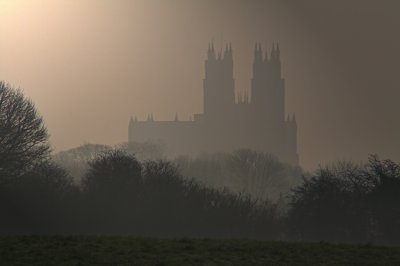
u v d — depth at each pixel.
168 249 160.38
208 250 162.12
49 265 142.88
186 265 145.25
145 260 148.88
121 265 144.38
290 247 169.88
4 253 152.25
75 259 148.88
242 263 150.50
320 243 181.12
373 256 162.50
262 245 170.62
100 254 153.12
